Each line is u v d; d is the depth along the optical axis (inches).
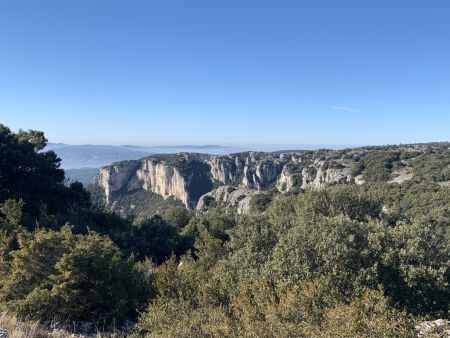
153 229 1508.4
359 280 384.2
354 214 1010.7
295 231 459.5
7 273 482.3
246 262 489.7
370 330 255.8
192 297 460.8
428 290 396.5
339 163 3986.2
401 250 418.9
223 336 306.2
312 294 326.0
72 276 452.8
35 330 347.3
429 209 1592.0
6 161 1321.4
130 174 6924.2
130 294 510.6
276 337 276.5
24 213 1049.5
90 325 454.3
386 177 2923.2
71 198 1539.1
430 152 3435.0
